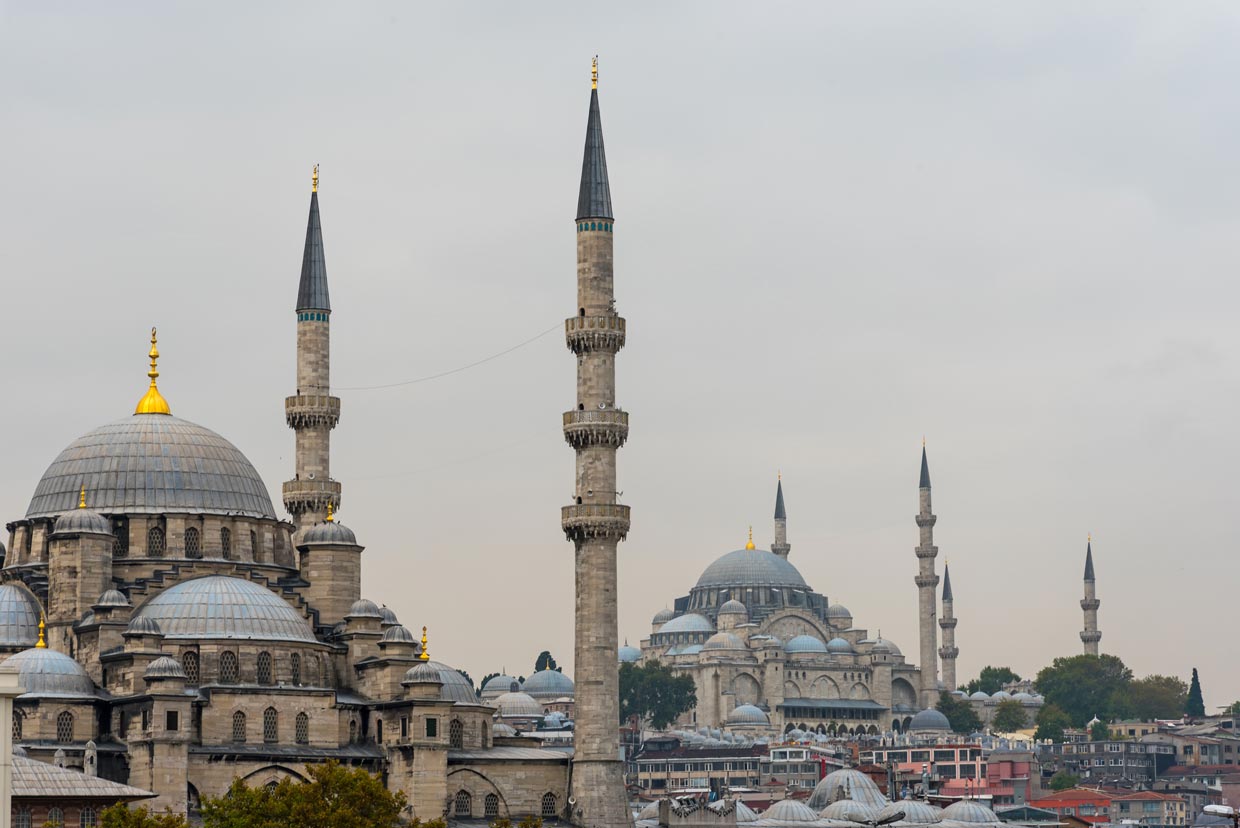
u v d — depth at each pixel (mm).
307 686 190375
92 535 192375
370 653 198000
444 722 189625
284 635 190500
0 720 118250
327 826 141625
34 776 137750
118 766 178500
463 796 195625
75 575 191375
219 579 193750
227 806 143000
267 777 181875
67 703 179750
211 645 186750
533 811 198875
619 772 199375
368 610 199500
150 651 183000
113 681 184250
